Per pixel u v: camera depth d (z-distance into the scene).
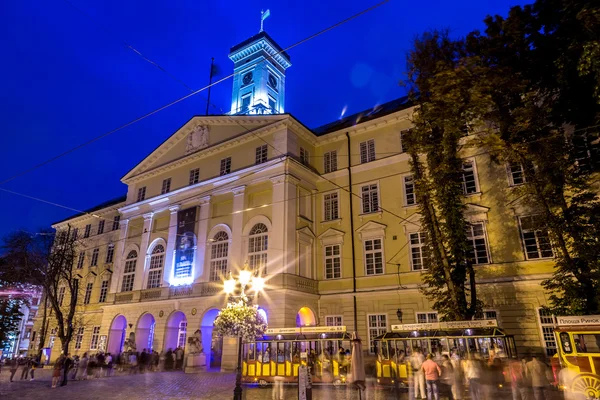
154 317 28.83
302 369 10.40
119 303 31.62
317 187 28.09
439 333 15.94
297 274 24.45
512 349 15.46
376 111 30.86
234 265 26.09
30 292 41.19
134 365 25.69
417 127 19.30
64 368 19.52
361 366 15.99
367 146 27.08
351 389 15.70
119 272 33.56
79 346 36.84
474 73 16.66
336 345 18.38
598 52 12.65
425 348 16.12
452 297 17.09
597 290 14.20
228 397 14.36
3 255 32.44
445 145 18.09
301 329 17.72
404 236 23.81
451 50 18.95
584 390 11.63
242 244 26.34
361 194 26.22
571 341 12.15
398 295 22.94
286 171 25.64
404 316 22.47
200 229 29.09
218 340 28.30
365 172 26.44
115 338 31.64
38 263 31.45
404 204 24.28
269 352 17.89
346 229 26.03
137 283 31.45
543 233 16.52
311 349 17.83
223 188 28.70
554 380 13.02
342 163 27.72
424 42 19.45
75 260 41.78
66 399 14.60
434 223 18.22
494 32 17.77
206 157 31.36
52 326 40.31
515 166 20.94
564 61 14.77
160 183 34.06
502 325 19.61
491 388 13.90
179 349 26.94
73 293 27.14
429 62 19.05
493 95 16.69
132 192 35.97
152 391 16.08
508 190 21.27
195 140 32.72
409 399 13.33
